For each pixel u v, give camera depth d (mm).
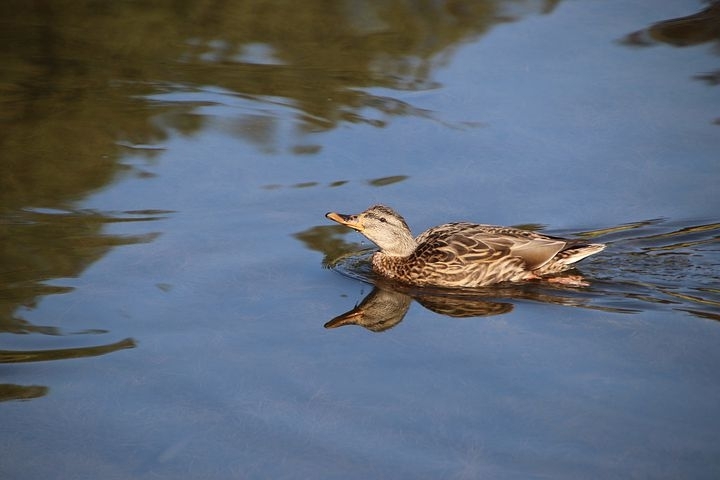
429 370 12125
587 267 14828
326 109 19891
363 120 19328
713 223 15578
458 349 12648
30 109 19703
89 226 15633
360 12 23781
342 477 10203
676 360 12156
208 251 14969
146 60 21844
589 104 19672
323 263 14930
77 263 14477
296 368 12180
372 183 17156
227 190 16953
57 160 17906
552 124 18938
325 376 12016
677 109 19406
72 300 13539
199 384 11797
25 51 22016
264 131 19016
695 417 11031
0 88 20453
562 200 16422
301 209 16359
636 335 12820
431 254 14961
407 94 20328
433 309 13969
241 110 19844
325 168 17688
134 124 19203
